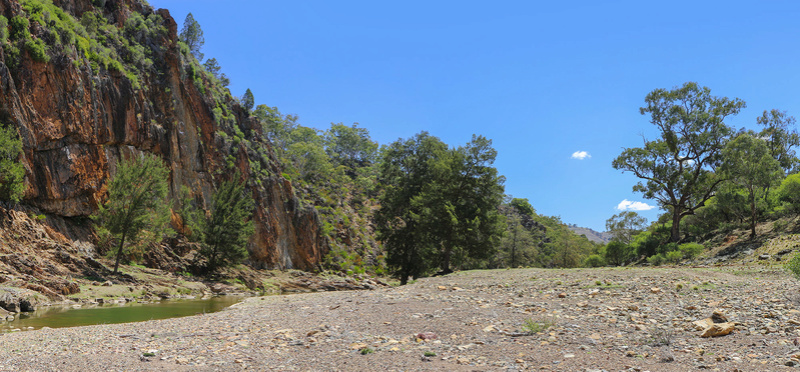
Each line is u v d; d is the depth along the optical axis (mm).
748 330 9617
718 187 62594
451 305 15234
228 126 78562
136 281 39281
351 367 8273
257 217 75312
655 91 64250
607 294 15727
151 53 62562
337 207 110062
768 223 51031
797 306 11555
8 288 23734
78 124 44562
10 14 40438
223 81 109188
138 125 54594
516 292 17797
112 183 41938
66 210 43125
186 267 54625
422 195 53188
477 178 51969
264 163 85625
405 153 66062
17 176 35281
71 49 45625
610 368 7621
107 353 9953
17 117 38062
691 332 9945
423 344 9906
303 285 67625
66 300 28031
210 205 66188
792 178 58719
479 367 7957
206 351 9930
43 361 9297
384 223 63750
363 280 78250
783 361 7434
